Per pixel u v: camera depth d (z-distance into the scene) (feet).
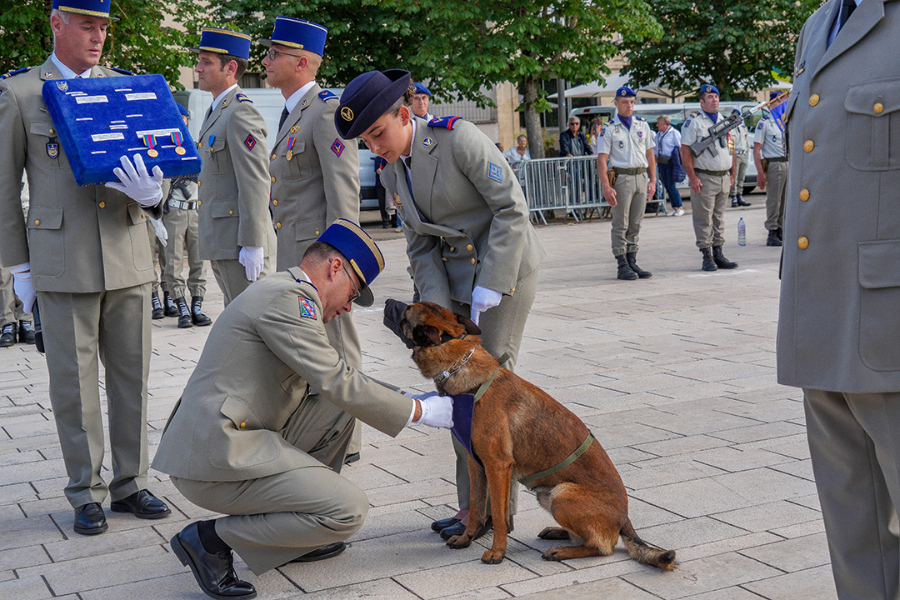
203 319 31.22
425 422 11.62
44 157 13.51
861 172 8.08
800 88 8.73
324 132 15.74
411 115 12.45
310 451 12.21
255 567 11.11
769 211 43.55
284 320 10.98
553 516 11.63
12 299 29.07
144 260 14.35
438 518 13.47
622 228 35.73
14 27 53.88
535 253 12.93
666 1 82.94
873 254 8.05
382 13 68.69
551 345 25.11
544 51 64.80
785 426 17.07
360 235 11.69
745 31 82.17
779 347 8.95
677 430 17.08
